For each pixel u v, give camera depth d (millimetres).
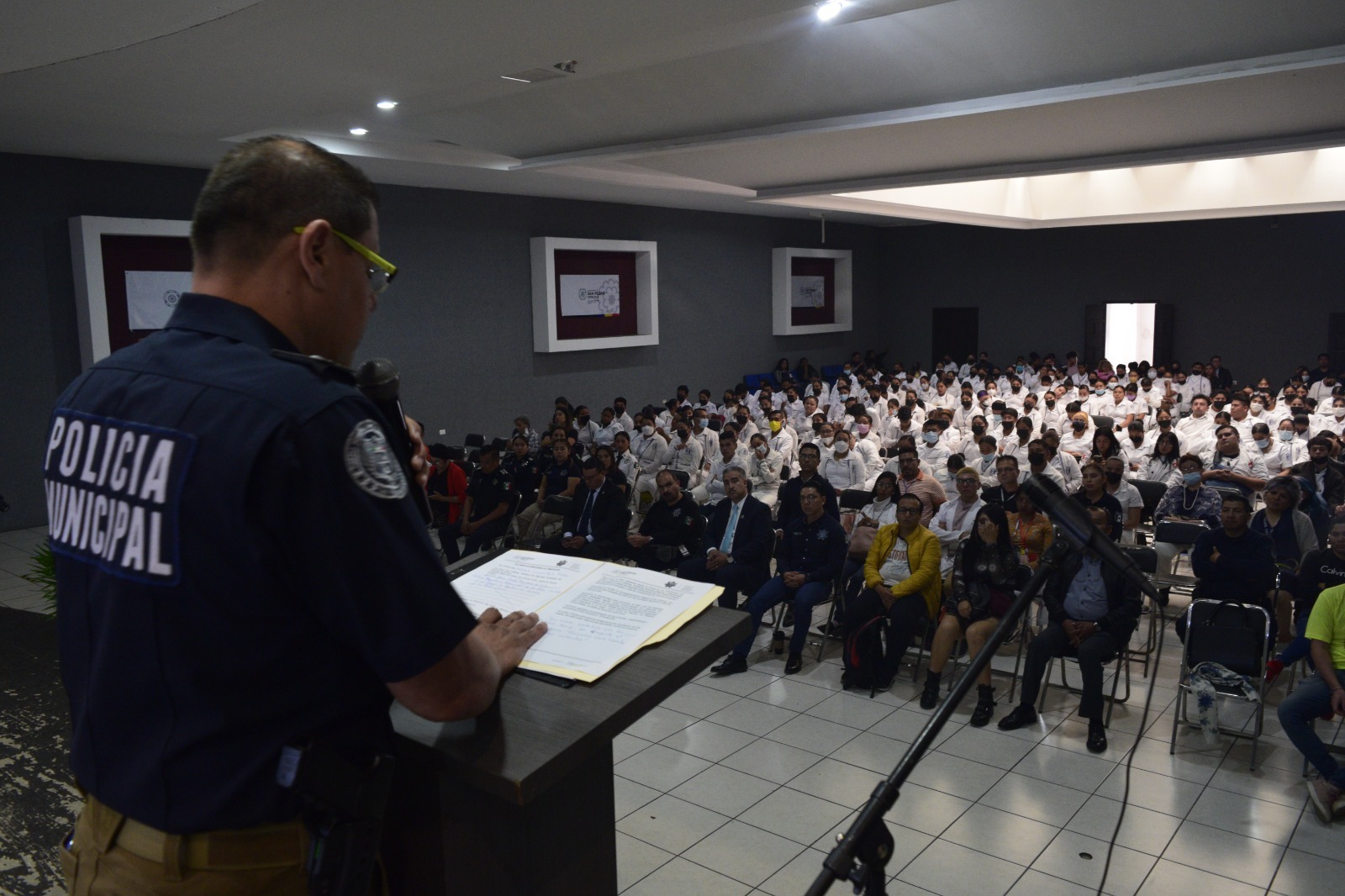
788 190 13812
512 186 13797
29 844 1629
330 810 882
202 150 10055
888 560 6074
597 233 16406
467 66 6117
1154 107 8055
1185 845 4141
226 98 7082
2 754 1919
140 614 863
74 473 947
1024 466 10031
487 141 10148
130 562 870
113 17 4512
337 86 6672
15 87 6688
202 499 836
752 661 6473
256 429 836
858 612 5910
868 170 12016
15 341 10109
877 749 5105
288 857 881
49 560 4258
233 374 879
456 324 14438
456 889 1084
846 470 9922
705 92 7754
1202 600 5191
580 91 7684
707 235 18625
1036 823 4336
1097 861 4027
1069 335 21469
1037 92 7641
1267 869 3951
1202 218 16734
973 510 6812
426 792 1069
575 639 1193
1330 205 15156
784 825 4328
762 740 5230
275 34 5277
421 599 881
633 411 17391
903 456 7867
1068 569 5434
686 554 7434
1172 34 6156
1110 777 4773
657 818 4402
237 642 848
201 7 4559
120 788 883
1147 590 1531
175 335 952
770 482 10031
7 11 4270
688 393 18406
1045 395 14969
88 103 7250
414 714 1067
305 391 868
